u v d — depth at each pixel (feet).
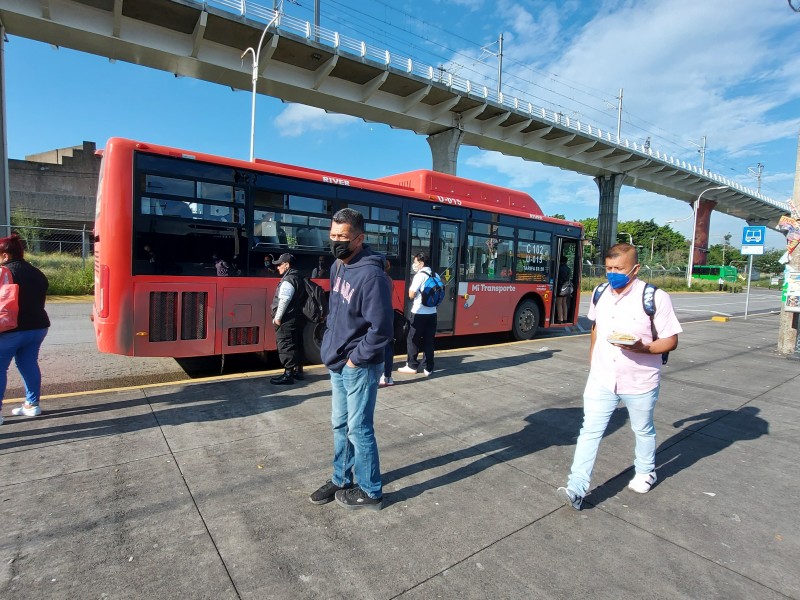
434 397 18.66
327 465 12.16
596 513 10.53
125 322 18.08
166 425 14.42
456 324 29.55
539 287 35.12
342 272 10.02
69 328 33.81
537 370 23.98
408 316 26.89
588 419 10.95
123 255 17.98
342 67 94.17
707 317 61.46
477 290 30.66
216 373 22.43
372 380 9.92
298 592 7.66
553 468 12.72
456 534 9.48
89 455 12.19
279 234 21.75
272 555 8.57
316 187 22.88
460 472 12.27
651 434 11.28
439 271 28.45
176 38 80.28
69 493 10.32
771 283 250.57
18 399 16.70
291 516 9.86
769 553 9.25
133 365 23.58
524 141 134.92
